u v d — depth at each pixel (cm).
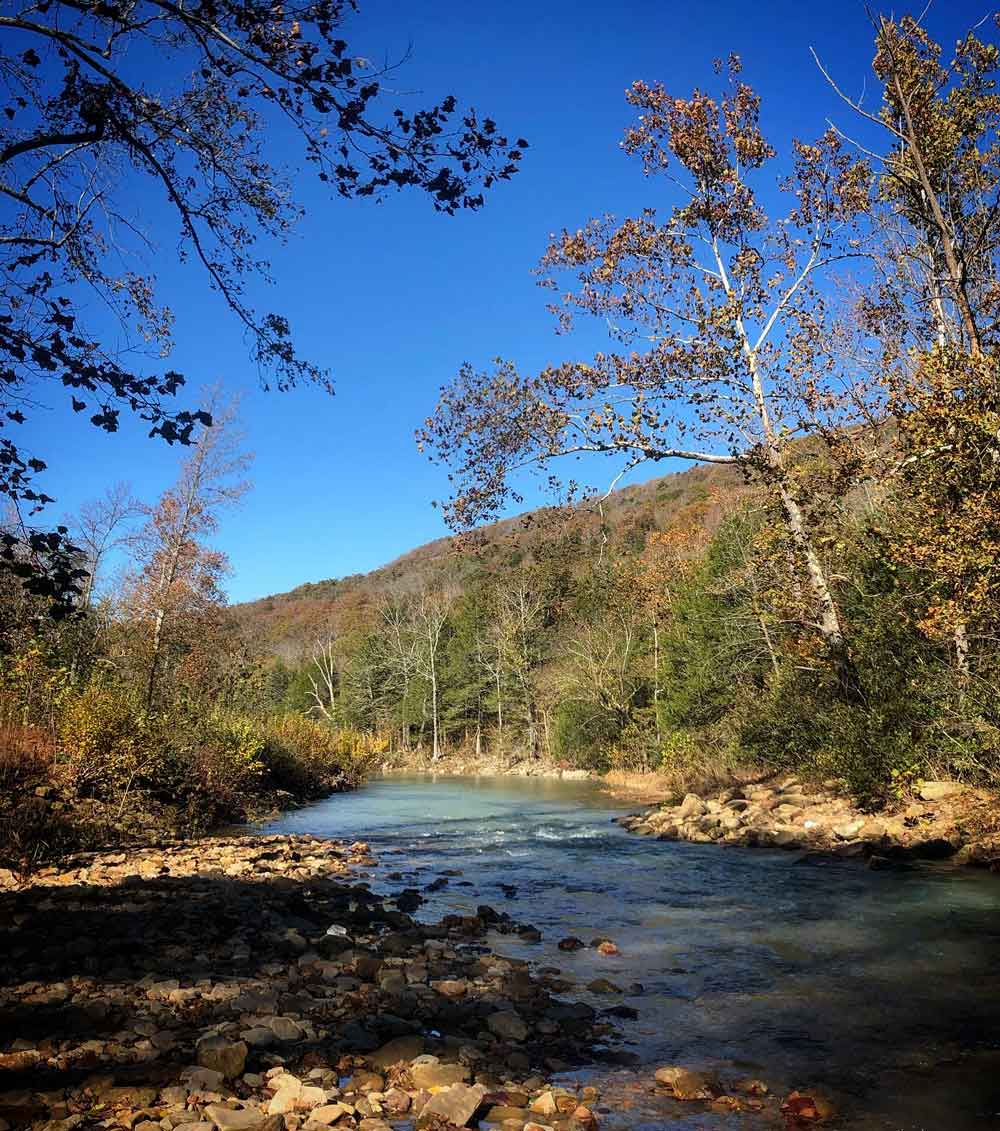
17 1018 490
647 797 2620
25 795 1277
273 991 570
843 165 1823
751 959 708
